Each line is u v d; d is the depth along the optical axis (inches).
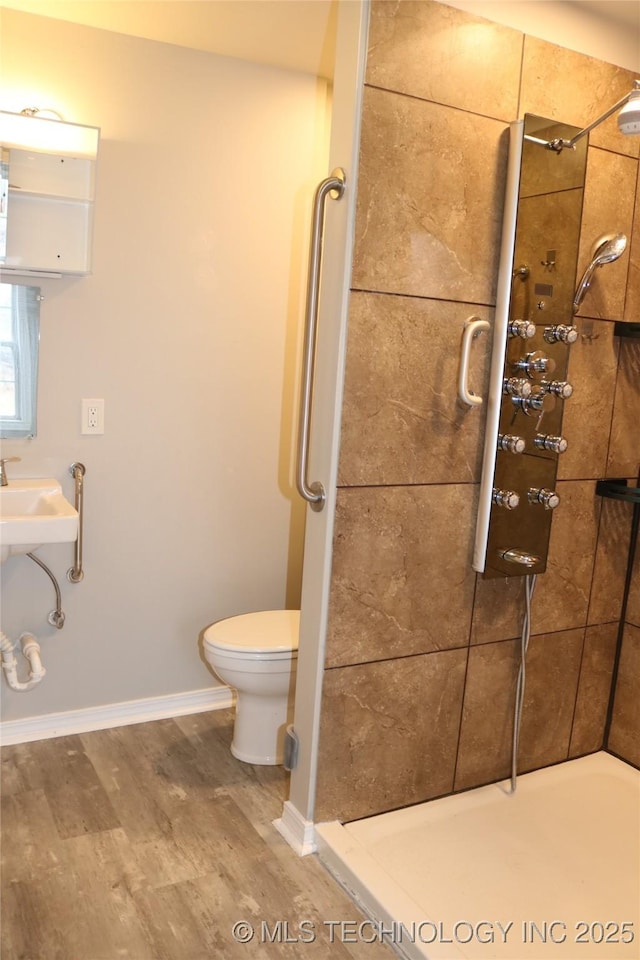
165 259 104.7
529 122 81.0
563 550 97.3
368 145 75.2
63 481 102.8
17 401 98.3
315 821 85.7
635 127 72.7
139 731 109.5
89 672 108.7
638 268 96.1
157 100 101.2
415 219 79.0
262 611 115.0
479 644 92.9
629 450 100.7
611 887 80.7
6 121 91.2
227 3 88.5
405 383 81.6
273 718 101.5
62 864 80.6
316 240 75.1
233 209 108.2
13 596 101.9
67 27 95.0
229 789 96.3
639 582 102.3
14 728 104.3
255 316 112.1
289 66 108.0
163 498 109.7
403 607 86.0
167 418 108.2
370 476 81.2
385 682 86.6
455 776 95.0
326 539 80.0
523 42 82.6
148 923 73.3
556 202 84.6
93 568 106.5
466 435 86.7
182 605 113.9
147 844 84.7
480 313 84.9
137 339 104.4
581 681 103.4
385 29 74.2
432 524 86.2
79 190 94.4
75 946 70.0
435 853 84.0
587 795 97.0
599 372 95.7
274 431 116.5
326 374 79.6
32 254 94.7
